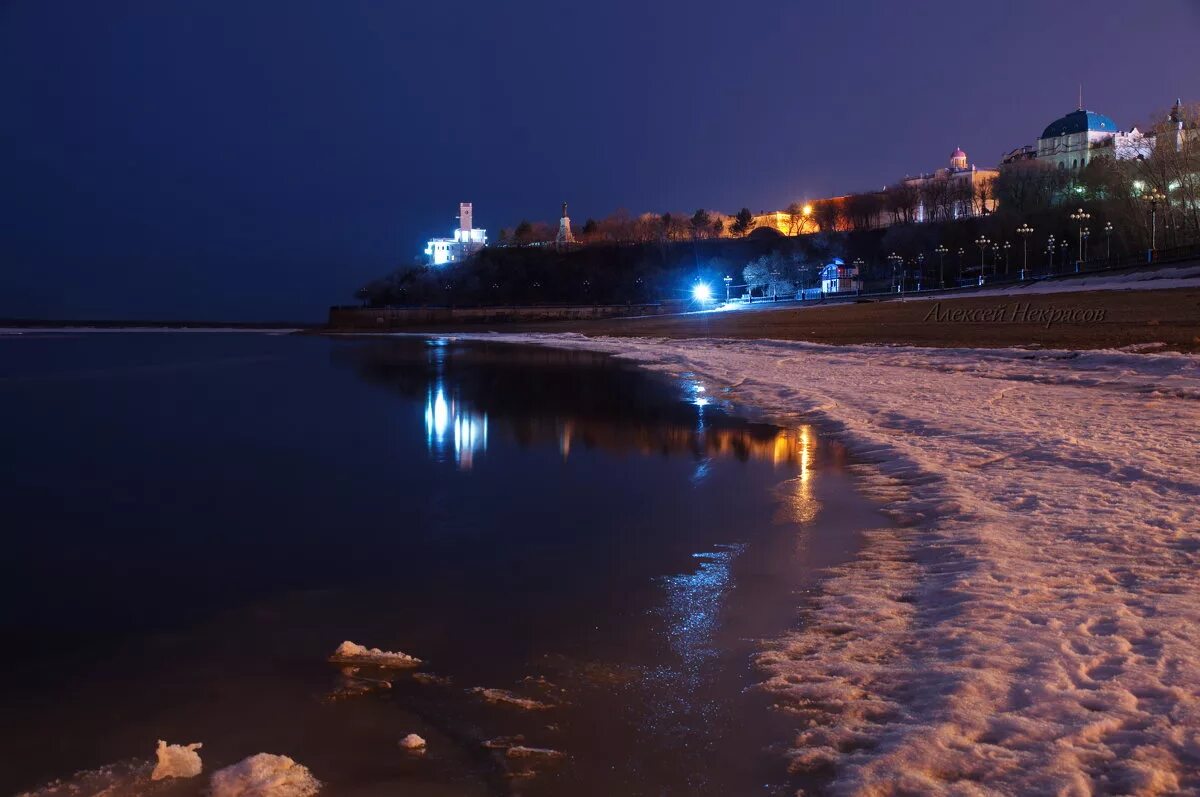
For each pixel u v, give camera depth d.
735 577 7.18
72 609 6.86
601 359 42.59
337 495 11.30
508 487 11.50
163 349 71.50
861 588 6.65
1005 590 6.08
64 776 4.26
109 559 8.39
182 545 8.88
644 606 6.56
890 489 10.22
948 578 6.58
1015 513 8.40
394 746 4.48
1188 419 13.99
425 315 138.62
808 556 7.70
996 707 4.38
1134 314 43.62
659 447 14.43
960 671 4.78
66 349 71.81
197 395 27.42
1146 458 10.55
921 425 14.50
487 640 5.96
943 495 9.34
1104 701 4.33
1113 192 102.31
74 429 18.88
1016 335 36.62
